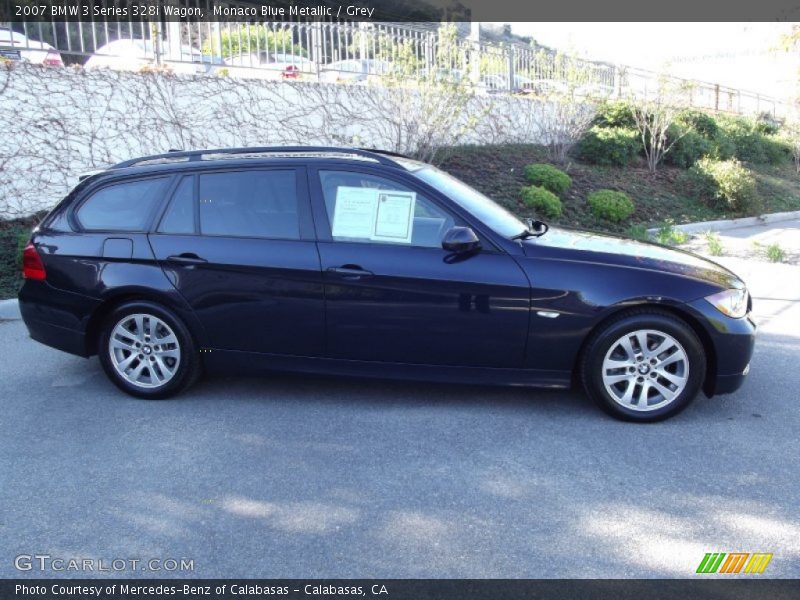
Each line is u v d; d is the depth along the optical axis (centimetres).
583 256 478
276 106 1194
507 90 1619
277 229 497
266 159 512
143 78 1066
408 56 1245
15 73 962
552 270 469
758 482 399
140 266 509
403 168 503
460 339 477
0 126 959
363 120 1286
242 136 1166
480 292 469
